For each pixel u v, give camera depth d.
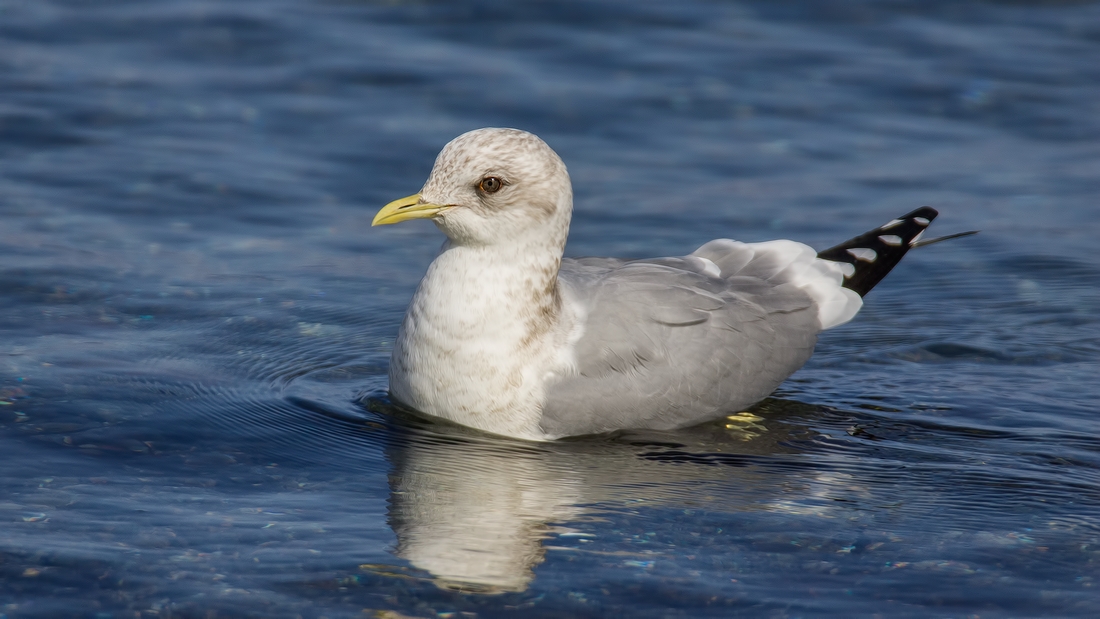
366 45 20.38
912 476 10.17
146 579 8.05
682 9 22.22
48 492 9.14
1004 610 8.04
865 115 19.08
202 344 12.29
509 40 20.83
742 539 8.91
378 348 12.62
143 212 15.33
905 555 8.73
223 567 8.23
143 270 13.86
